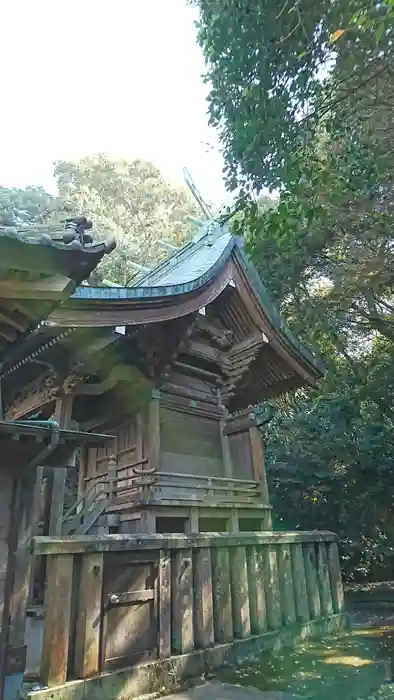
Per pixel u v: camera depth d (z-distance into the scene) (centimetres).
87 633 334
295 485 1123
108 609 358
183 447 750
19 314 293
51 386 654
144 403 719
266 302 820
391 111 591
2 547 301
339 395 1158
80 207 2666
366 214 782
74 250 251
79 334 564
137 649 368
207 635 427
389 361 1106
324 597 610
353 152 587
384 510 1058
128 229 2856
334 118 591
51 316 505
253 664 443
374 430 1109
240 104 571
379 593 996
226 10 546
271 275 975
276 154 543
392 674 444
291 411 1297
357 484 1077
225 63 580
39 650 412
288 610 542
